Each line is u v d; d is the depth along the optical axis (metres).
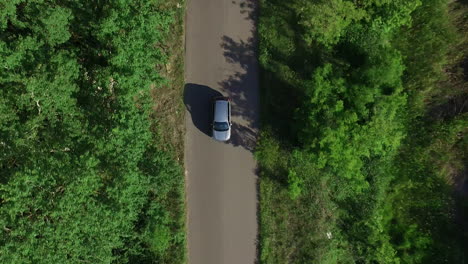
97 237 17.98
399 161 25.05
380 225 24.38
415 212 25.50
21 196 16.64
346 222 24.67
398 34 24.48
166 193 24.14
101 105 19.75
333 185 24.61
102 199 18.48
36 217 17.08
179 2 24.73
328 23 21.73
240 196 24.86
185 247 24.67
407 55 24.39
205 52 24.88
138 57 19.09
